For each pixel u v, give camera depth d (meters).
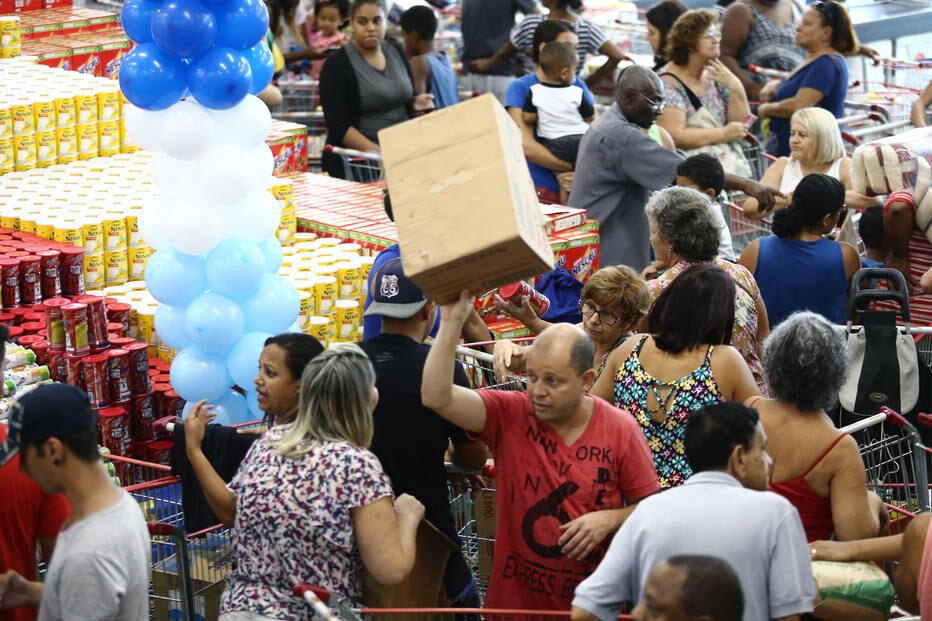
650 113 8.45
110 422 6.31
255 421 5.75
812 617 4.27
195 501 5.17
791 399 4.46
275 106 11.35
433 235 3.92
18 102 8.35
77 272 7.15
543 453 4.34
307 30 13.24
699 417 3.91
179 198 5.86
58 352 6.38
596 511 4.30
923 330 6.30
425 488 4.73
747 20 12.33
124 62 5.66
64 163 8.65
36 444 3.78
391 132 4.09
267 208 6.11
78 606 3.78
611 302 5.25
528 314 6.10
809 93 10.71
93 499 3.86
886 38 13.77
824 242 6.72
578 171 8.66
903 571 4.21
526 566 4.39
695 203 5.92
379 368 4.68
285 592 4.13
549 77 9.74
